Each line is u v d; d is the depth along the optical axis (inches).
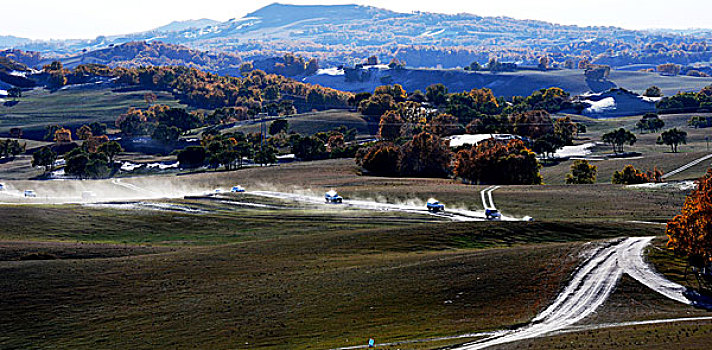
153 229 4065.0
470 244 3312.0
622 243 2842.0
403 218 4377.5
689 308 2082.9
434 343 1878.7
